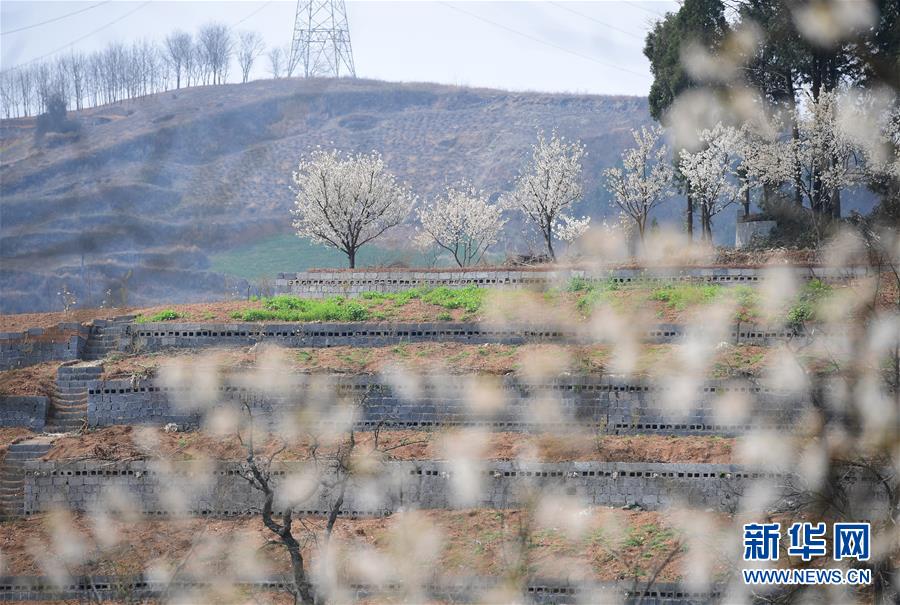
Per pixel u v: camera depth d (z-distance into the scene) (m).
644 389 98.75
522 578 79.56
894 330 96.62
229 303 124.50
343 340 112.12
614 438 95.81
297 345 111.94
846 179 137.88
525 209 162.12
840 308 106.12
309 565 84.06
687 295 116.00
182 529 90.75
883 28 131.50
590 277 123.75
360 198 152.12
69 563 86.06
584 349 107.69
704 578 78.31
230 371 104.69
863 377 93.25
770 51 141.50
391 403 101.25
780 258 127.50
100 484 94.06
